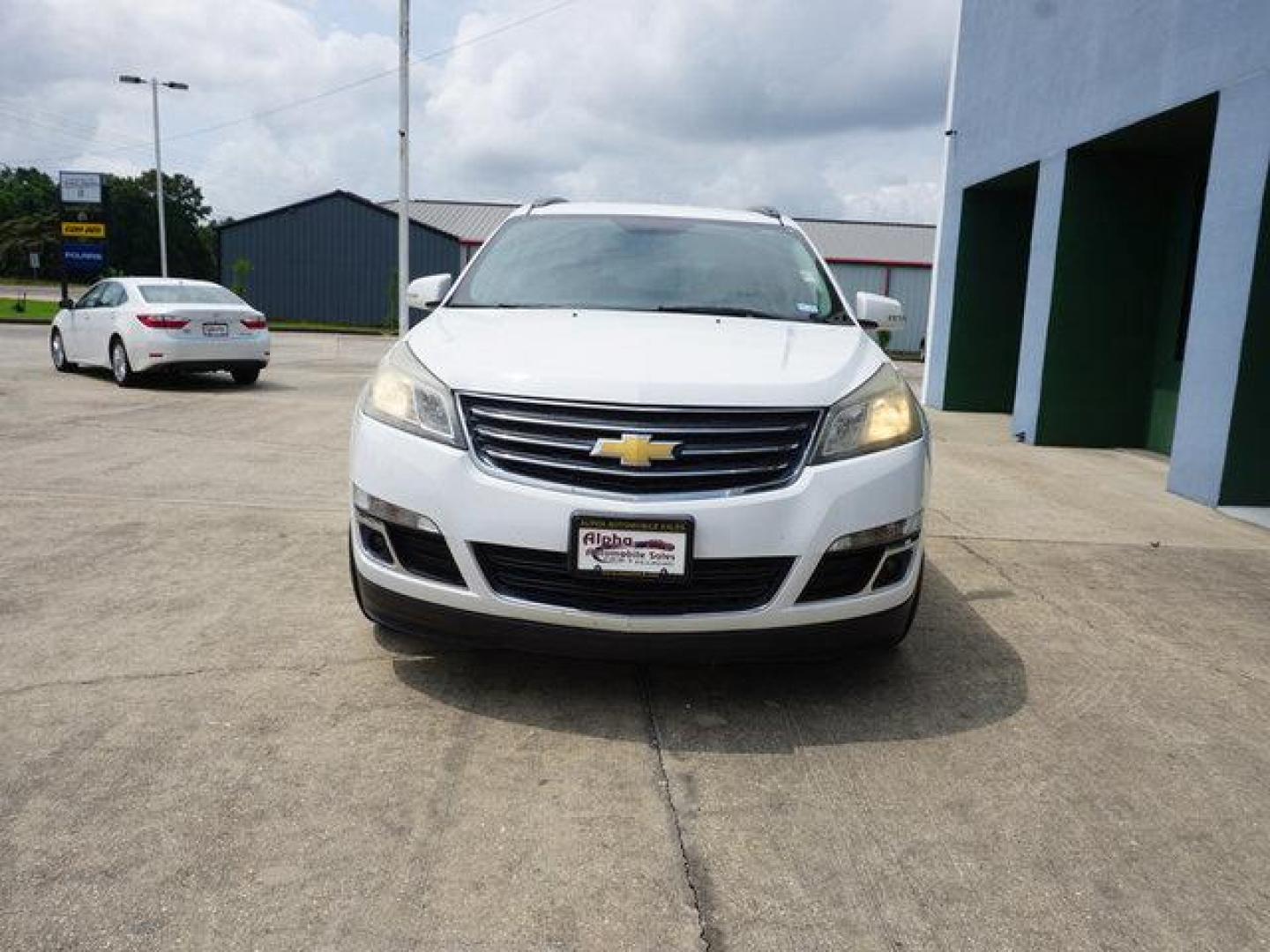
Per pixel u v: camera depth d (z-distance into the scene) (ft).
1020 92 33.76
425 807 7.73
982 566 15.67
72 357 40.32
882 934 6.45
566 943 6.24
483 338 10.31
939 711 9.92
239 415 29.48
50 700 9.33
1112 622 13.06
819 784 8.37
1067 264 30.50
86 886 6.56
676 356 9.68
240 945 6.07
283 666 10.32
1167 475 25.35
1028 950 6.35
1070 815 8.02
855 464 9.20
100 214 74.33
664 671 10.61
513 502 8.88
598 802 7.92
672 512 8.71
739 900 6.75
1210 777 8.77
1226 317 21.20
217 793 7.79
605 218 14.35
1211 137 27.37
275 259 128.47
